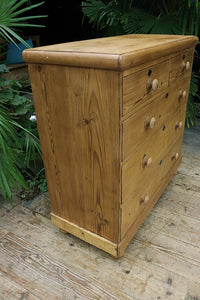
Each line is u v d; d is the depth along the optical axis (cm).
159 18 204
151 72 94
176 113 145
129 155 95
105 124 85
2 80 156
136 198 114
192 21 185
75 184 108
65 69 85
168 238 127
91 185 103
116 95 77
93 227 114
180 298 98
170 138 145
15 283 106
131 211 112
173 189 166
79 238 129
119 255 111
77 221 119
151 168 124
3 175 128
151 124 100
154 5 230
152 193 136
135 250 121
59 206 122
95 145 92
